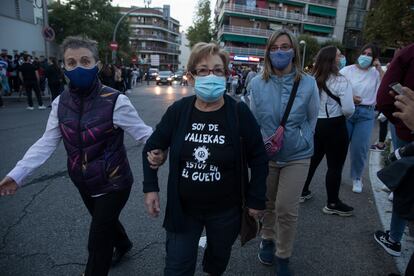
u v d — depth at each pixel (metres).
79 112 2.09
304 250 3.03
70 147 2.11
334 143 3.53
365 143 4.29
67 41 2.06
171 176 1.89
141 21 93.62
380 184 4.82
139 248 2.97
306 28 53.12
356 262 2.86
